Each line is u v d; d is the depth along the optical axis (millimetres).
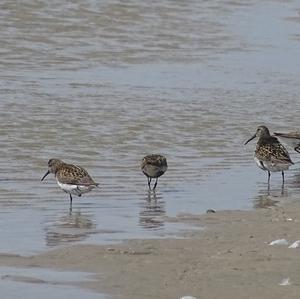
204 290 11719
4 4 41656
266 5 47406
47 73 32094
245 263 12898
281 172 20953
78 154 21938
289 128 25906
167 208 17219
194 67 34969
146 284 12008
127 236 14867
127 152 22359
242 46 39438
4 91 28672
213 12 44750
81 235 15000
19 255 13625
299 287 11781
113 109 26938
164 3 44938
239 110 27859
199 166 21328
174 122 25688
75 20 40531
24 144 22578
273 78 33688
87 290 11797
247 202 17797
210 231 15047
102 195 18406
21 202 17672
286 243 14008
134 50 37031
